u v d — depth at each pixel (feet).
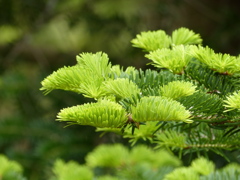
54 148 5.16
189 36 2.48
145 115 1.96
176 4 6.00
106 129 2.48
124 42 5.79
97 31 5.98
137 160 3.17
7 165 3.08
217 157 3.29
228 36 5.77
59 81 2.12
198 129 2.44
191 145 2.39
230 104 1.97
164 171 3.07
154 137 2.50
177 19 5.97
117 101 2.21
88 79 2.11
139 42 2.44
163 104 1.95
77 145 5.24
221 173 2.46
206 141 2.38
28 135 5.54
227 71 2.21
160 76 2.21
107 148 3.18
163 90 2.06
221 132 2.39
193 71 2.26
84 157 5.09
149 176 3.05
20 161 5.04
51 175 4.92
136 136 2.49
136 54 5.61
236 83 2.26
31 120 5.95
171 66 2.21
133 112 1.97
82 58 2.27
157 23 5.96
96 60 2.25
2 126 5.56
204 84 2.25
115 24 5.92
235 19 5.94
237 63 2.15
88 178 2.84
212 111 2.09
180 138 2.39
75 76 2.12
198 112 2.10
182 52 2.23
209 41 5.74
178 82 2.06
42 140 5.45
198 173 2.61
